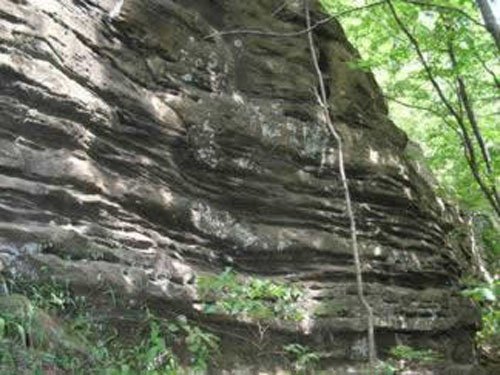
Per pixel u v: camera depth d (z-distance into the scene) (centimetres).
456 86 1373
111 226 817
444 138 1600
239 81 1116
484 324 1471
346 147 1188
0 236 699
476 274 1552
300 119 1149
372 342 798
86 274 746
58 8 831
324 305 1011
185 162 975
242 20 1180
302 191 1100
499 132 1411
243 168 1037
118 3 940
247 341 914
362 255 1120
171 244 901
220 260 973
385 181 1212
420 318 1146
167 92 983
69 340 672
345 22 1527
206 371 825
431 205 1360
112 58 905
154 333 755
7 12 761
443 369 1114
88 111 825
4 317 623
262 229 1029
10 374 573
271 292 958
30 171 749
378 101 1356
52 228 740
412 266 1198
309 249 1052
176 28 1026
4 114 744
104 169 845
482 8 872
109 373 667
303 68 1205
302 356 913
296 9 1248
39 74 772
